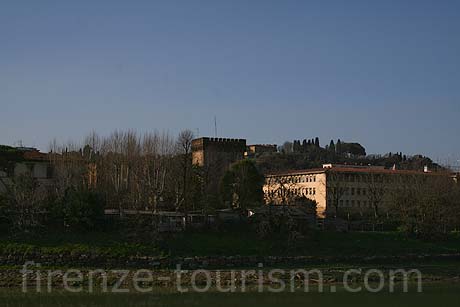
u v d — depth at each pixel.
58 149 152.00
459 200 158.12
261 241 122.06
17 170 140.12
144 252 107.94
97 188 137.75
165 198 141.38
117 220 118.94
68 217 113.69
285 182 185.75
